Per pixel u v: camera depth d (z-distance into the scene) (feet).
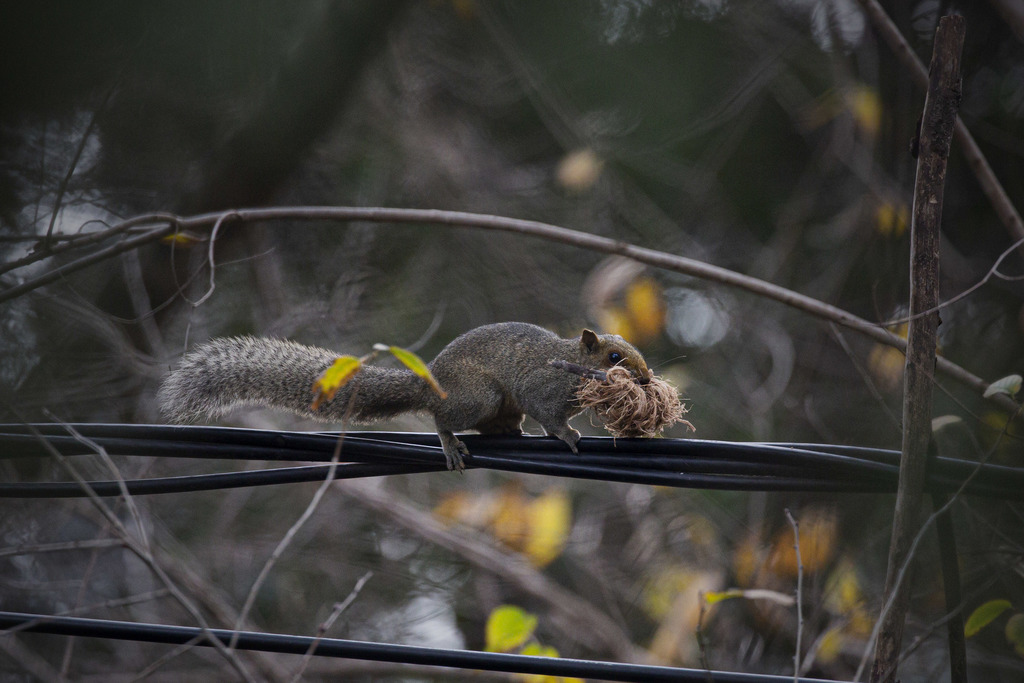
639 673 18.31
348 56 41.45
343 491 43.39
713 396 47.50
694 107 49.47
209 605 41.06
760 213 52.01
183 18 41.88
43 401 40.16
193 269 44.65
